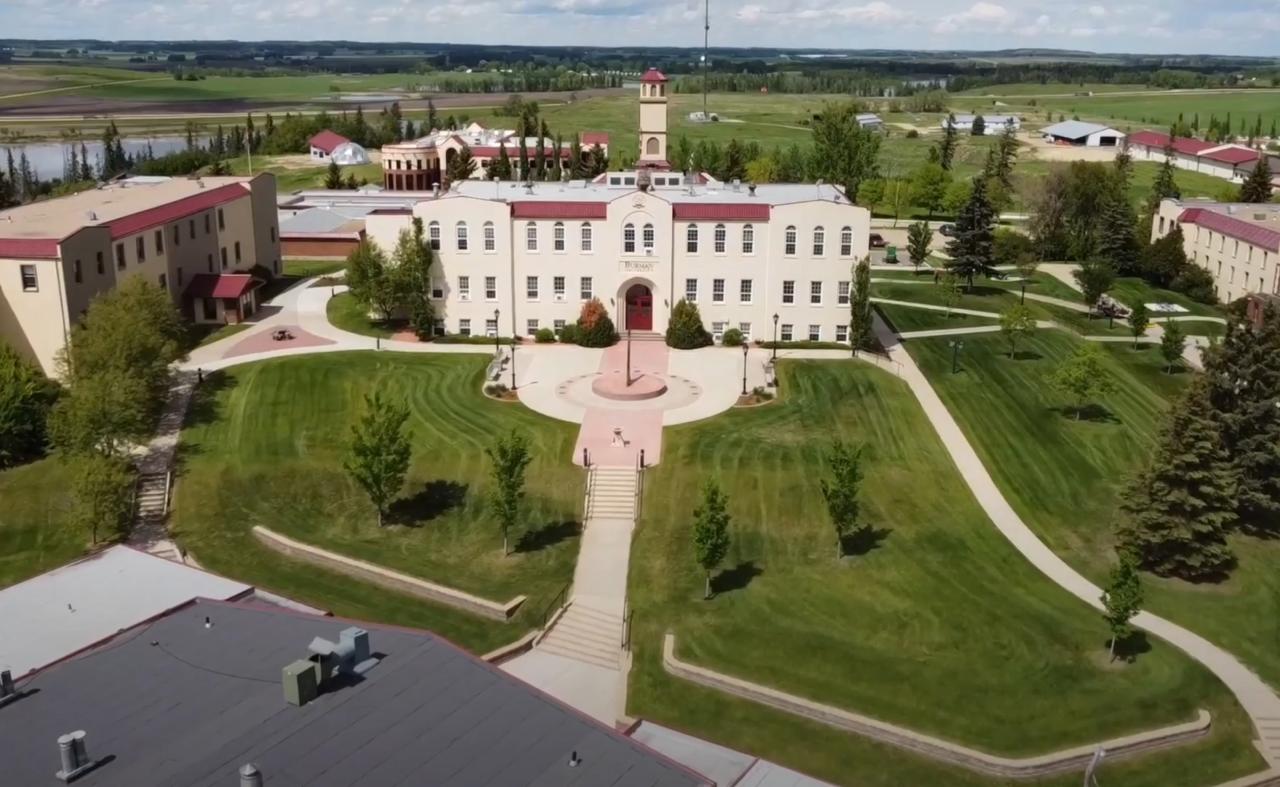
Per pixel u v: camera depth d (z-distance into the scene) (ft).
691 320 277.64
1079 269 416.05
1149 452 229.86
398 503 200.75
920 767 134.21
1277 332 207.51
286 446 219.00
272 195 354.74
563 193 295.28
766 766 115.03
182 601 142.31
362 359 264.52
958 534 193.57
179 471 208.23
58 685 105.09
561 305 282.97
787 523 194.80
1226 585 182.70
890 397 249.96
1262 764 136.56
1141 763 135.95
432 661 106.52
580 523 194.59
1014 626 165.37
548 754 93.40
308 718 96.12
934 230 504.43
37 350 241.96
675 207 274.57
